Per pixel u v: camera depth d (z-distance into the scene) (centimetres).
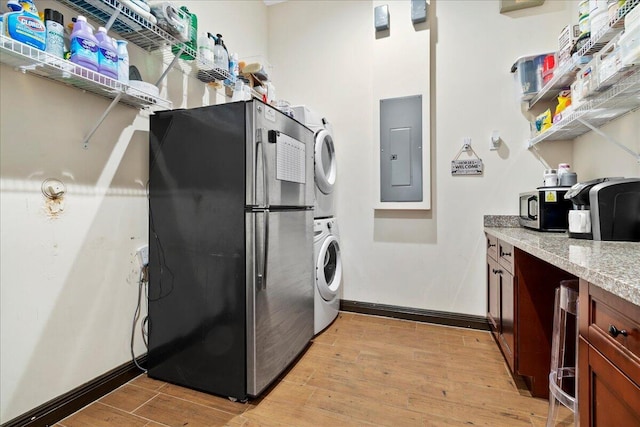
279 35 322
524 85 229
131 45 179
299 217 201
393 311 277
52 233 141
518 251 164
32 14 114
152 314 179
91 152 158
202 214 165
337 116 299
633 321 67
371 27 287
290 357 189
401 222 276
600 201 144
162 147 176
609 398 75
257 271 156
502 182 249
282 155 178
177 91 213
